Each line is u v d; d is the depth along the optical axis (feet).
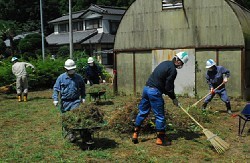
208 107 38.14
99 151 22.53
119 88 52.95
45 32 181.68
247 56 45.55
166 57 48.96
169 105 40.83
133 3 50.80
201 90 47.09
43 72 66.23
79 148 23.58
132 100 29.81
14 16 189.98
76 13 145.79
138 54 51.16
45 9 183.21
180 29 47.85
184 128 28.07
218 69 33.40
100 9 128.36
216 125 29.71
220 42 45.42
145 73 50.78
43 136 27.14
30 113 38.06
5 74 59.57
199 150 22.79
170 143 24.00
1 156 22.39
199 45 46.75
